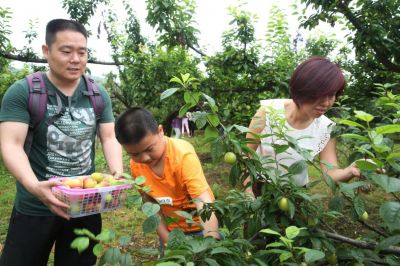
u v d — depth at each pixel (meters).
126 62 7.65
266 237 1.69
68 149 2.15
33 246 2.14
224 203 1.60
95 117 2.27
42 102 2.04
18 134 1.99
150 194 1.95
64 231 2.25
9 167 1.93
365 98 5.14
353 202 1.52
